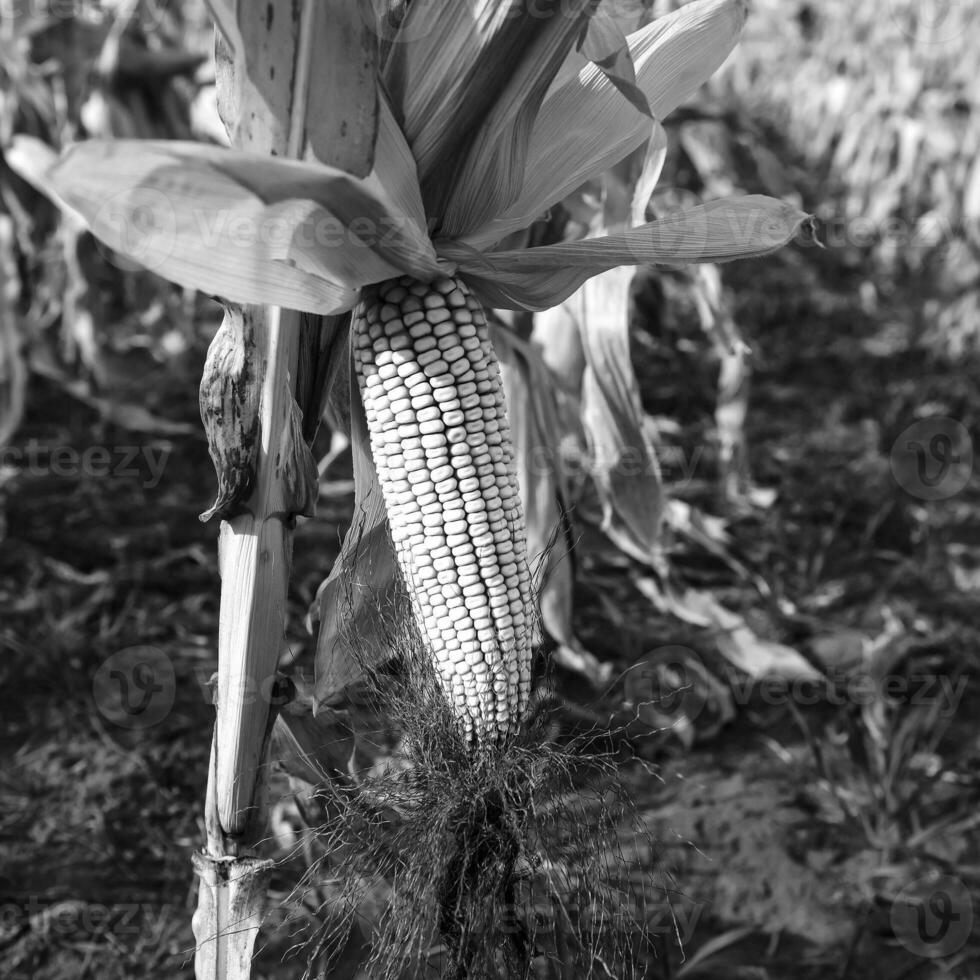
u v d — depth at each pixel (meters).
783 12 14.53
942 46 9.88
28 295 7.05
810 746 3.55
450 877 1.92
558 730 2.07
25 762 3.65
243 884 2.00
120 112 6.39
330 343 2.02
